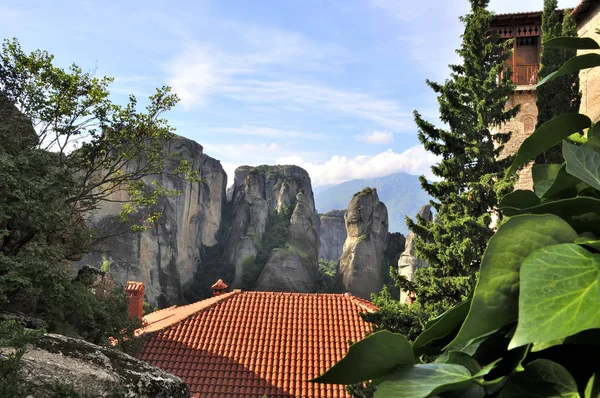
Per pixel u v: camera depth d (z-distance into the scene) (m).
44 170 14.38
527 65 29.33
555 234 0.92
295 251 112.94
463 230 17.58
